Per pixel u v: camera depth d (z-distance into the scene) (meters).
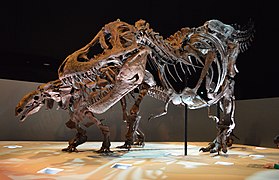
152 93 7.57
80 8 10.30
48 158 5.67
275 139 5.89
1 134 8.68
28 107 6.39
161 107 10.47
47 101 6.68
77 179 4.00
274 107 8.98
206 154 6.85
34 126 9.09
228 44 7.21
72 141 6.71
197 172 4.68
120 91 5.67
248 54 10.61
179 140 10.55
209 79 6.93
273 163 5.59
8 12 9.56
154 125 10.33
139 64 5.60
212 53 6.77
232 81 7.25
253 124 9.58
